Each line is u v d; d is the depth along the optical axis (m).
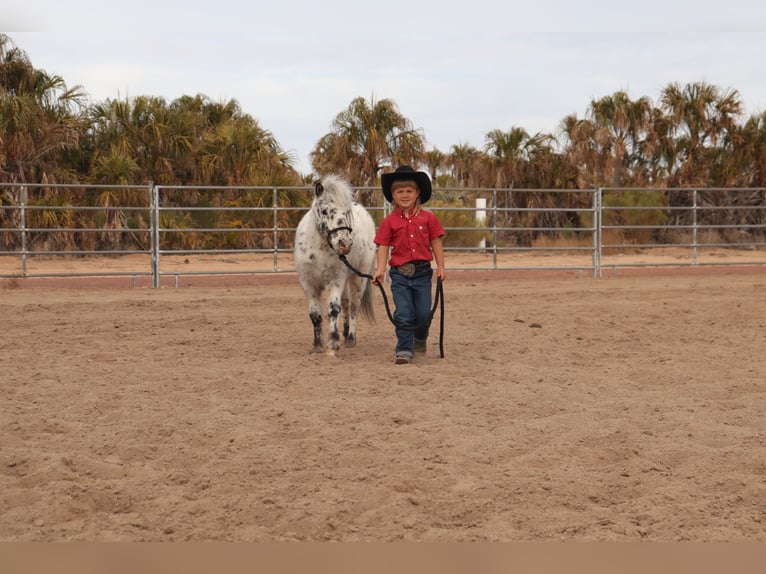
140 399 5.61
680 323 9.66
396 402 5.57
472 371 6.73
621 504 3.72
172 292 13.50
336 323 7.37
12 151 20.34
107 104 23.27
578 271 18.16
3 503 3.60
